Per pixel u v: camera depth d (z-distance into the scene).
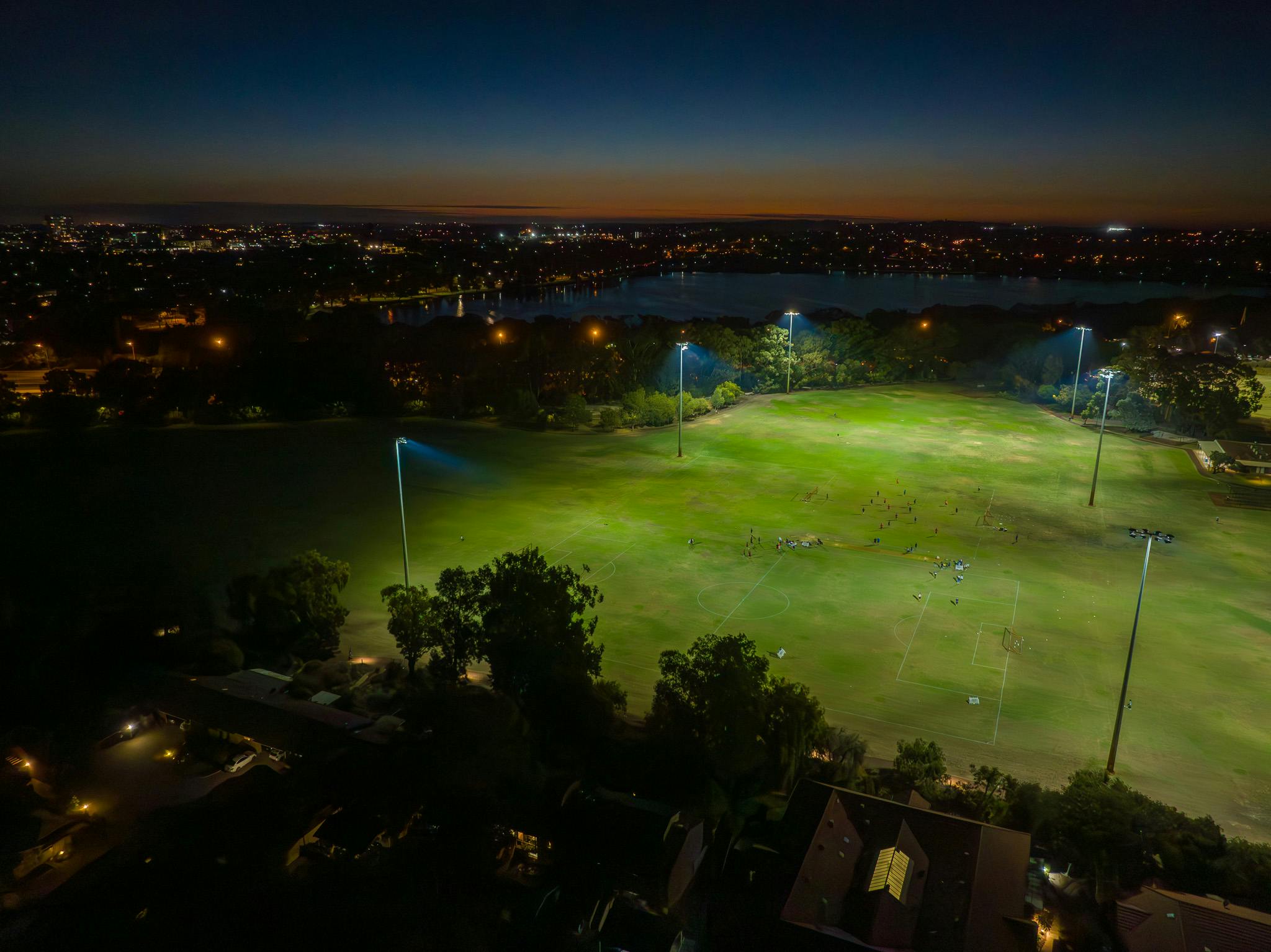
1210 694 57.22
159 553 83.25
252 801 42.56
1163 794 46.81
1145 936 32.88
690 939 36.94
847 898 35.19
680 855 39.00
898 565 79.94
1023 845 37.06
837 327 188.75
